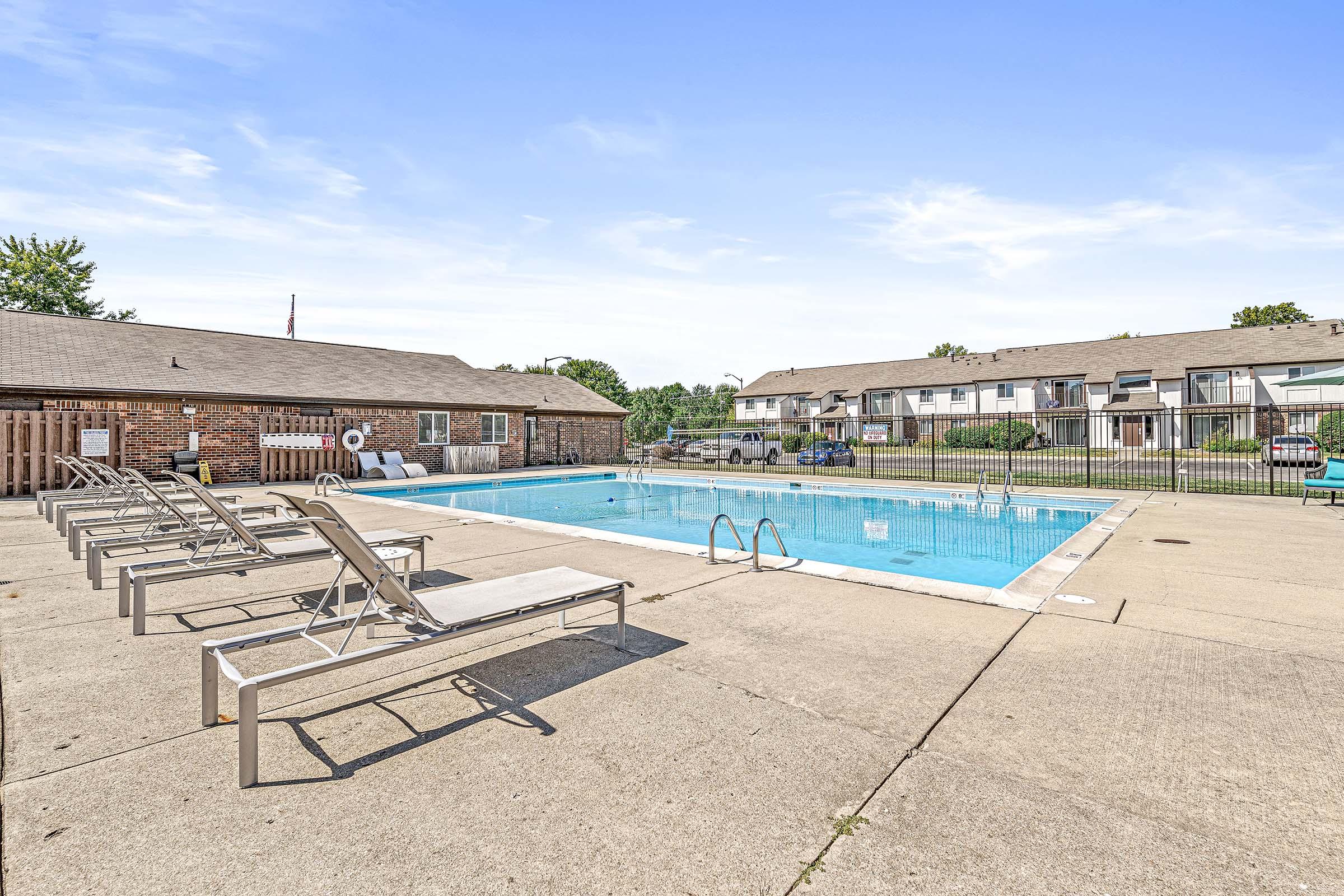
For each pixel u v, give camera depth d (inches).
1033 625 185.3
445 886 77.9
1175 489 592.1
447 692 140.1
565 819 92.4
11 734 120.3
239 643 126.3
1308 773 103.7
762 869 80.6
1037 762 108.0
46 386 628.4
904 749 113.0
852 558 348.5
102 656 163.2
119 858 83.3
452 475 897.5
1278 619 187.9
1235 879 77.9
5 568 271.9
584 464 1242.0
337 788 101.3
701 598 218.2
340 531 128.0
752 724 123.2
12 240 1749.5
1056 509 525.7
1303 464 947.3
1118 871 79.7
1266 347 1476.4
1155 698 133.7
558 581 172.6
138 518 312.7
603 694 138.3
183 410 713.6
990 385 1790.1
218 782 103.1
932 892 75.8
